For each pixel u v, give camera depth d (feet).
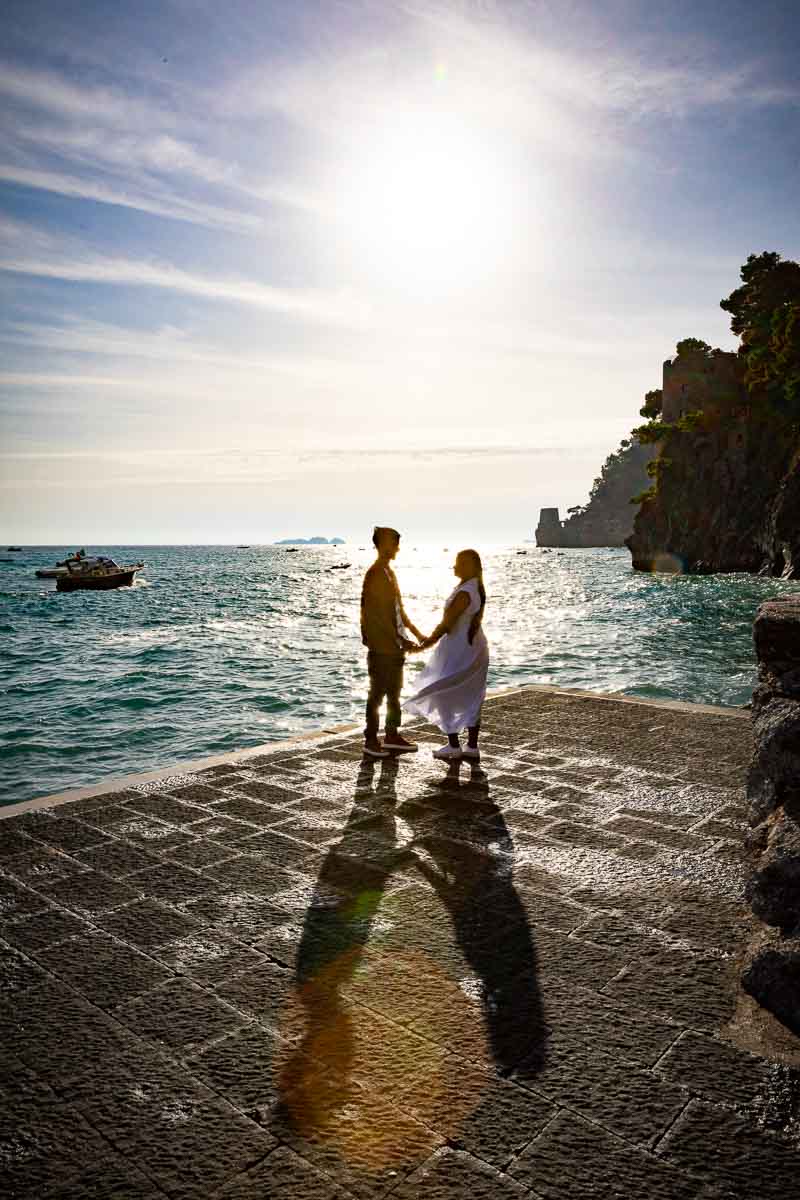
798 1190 6.25
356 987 9.37
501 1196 6.21
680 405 330.75
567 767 18.95
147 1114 7.18
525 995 9.20
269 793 17.12
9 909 11.52
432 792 17.15
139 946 10.39
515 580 268.62
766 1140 6.82
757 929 10.70
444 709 19.04
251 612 142.10
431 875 12.71
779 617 11.13
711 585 219.00
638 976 9.62
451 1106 7.27
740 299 303.89
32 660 76.28
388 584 19.93
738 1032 8.45
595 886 12.27
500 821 15.24
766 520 263.08
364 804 16.35
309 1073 7.76
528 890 12.14
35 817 15.57
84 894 12.02
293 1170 6.50
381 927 10.93
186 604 163.12
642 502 343.67
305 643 90.38
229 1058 8.00
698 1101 7.33
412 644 20.06
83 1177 6.43
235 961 9.99
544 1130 6.95
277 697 54.03
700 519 299.38
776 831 9.93
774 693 11.05
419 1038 8.34
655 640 90.12
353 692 56.13
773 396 265.54
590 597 177.47
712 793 16.83
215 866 13.10
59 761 36.73
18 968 9.83
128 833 14.66
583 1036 8.38
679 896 11.90
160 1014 8.80
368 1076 7.71
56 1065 7.90
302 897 11.89
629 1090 7.49
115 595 193.57
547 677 62.08
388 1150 6.72
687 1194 6.22
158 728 43.96
